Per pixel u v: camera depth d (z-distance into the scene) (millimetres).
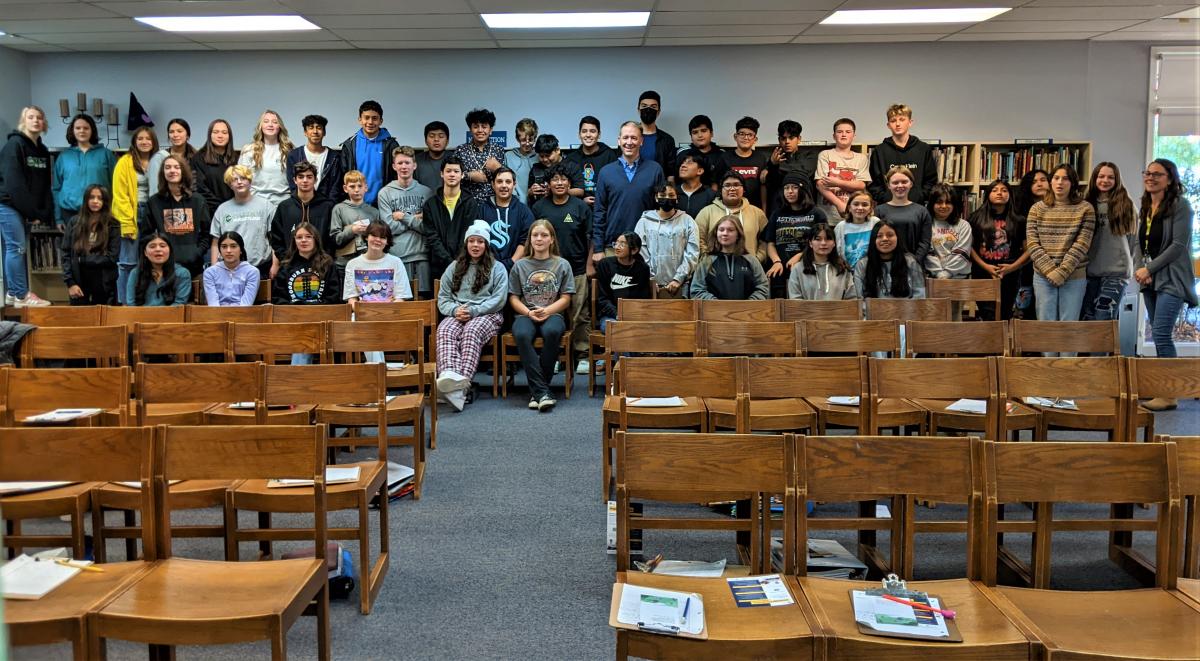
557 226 6480
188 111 7941
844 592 2121
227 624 1938
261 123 6852
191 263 6215
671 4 6273
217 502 2697
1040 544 2219
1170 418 5250
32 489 2604
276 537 2674
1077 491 2154
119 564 2262
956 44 7859
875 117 7945
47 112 7914
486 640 2539
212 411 3705
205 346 4082
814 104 7945
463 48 7852
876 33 7383
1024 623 1937
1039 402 3727
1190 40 7746
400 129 7965
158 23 6738
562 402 5652
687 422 3652
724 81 7930
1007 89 7922
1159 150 7965
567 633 2580
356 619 2678
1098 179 5844
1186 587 2158
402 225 6352
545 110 7969
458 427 5004
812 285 5461
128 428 2283
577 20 6773
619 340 3945
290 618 2029
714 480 2217
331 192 6660
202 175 6770
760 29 7164
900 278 5297
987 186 7688
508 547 3260
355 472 2865
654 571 2869
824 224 5383
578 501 3773
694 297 5789
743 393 3041
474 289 5688
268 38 7309
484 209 6383
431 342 4801
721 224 5699
